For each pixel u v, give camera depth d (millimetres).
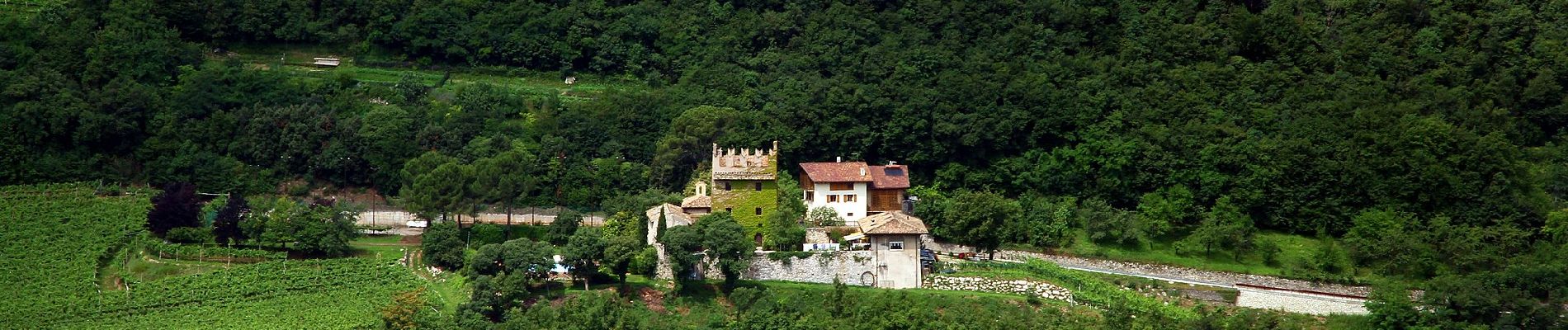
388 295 172250
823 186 192125
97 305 169000
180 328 163500
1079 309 168125
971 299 168625
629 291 169375
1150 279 182125
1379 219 196875
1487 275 173125
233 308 169125
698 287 171500
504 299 163875
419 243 192500
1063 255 191375
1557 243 190125
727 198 184000
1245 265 192375
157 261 181125
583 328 155875
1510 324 161000
